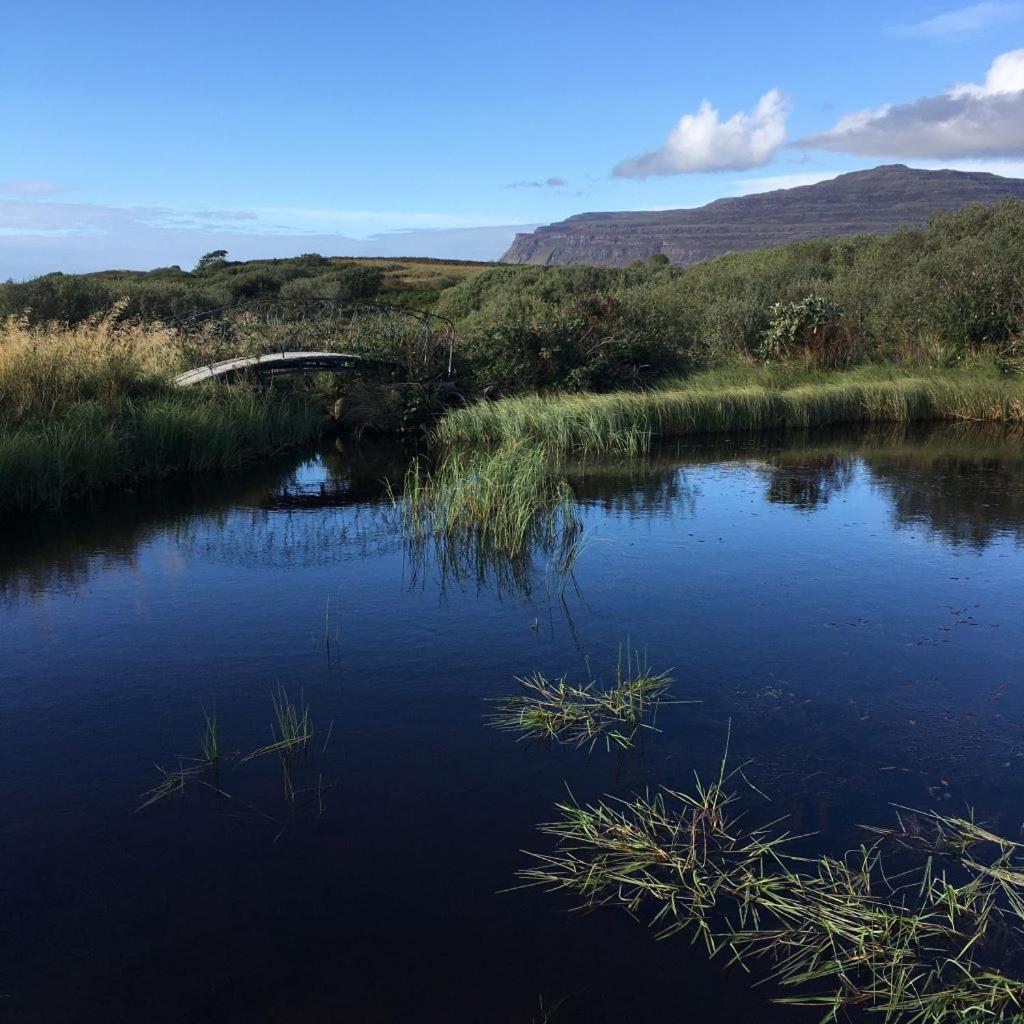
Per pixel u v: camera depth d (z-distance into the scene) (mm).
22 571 7121
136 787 3873
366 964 2826
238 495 10320
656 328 18797
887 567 7039
